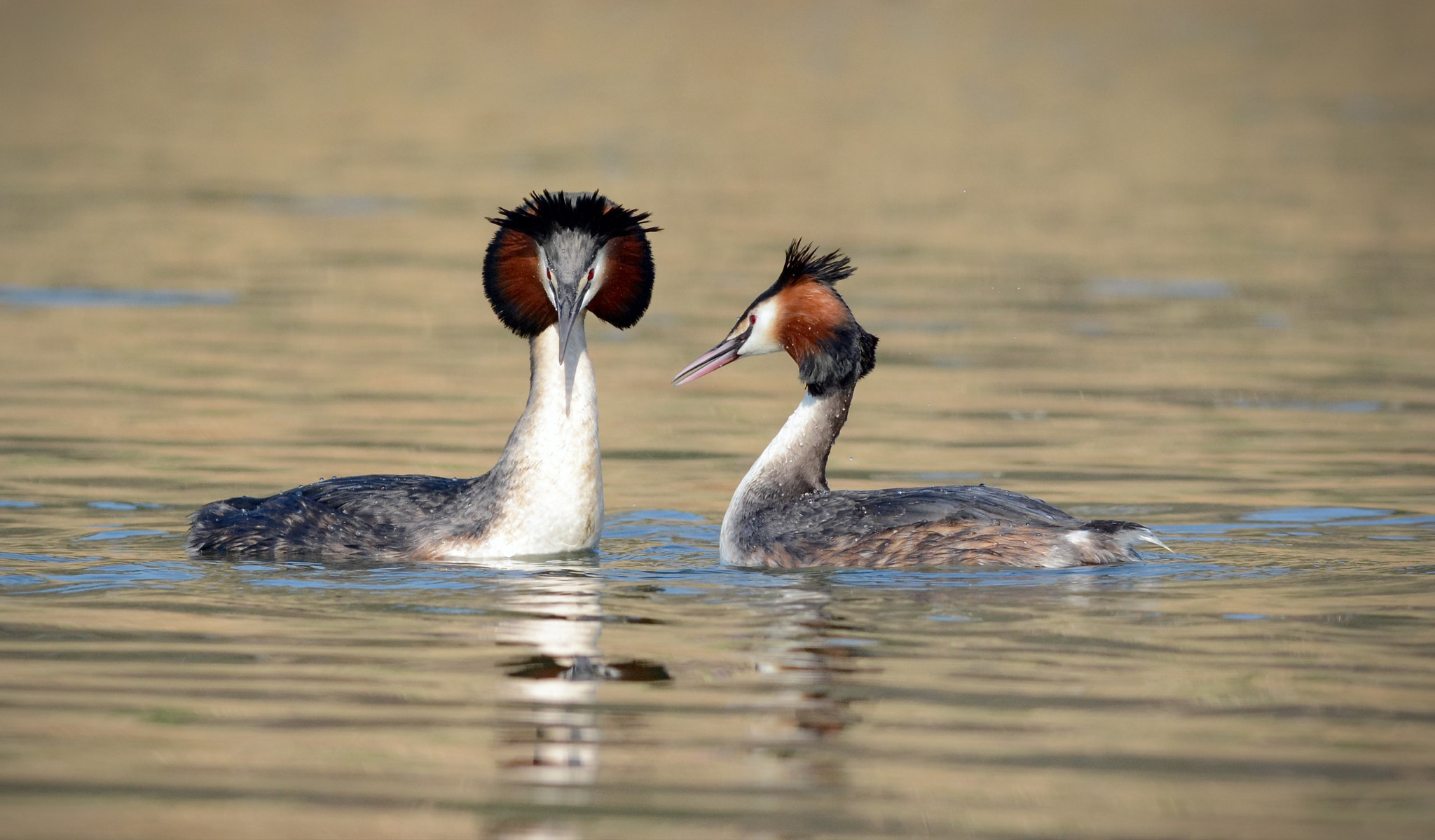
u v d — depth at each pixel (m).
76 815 7.74
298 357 21.52
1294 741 8.62
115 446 16.81
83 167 40.16
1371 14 87.75
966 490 13.09
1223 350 22.33
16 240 30.30
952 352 22.23
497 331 23.61
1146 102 56.84
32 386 19.59
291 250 29.94
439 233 31.95
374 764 8.34
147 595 11.50
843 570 12.44
